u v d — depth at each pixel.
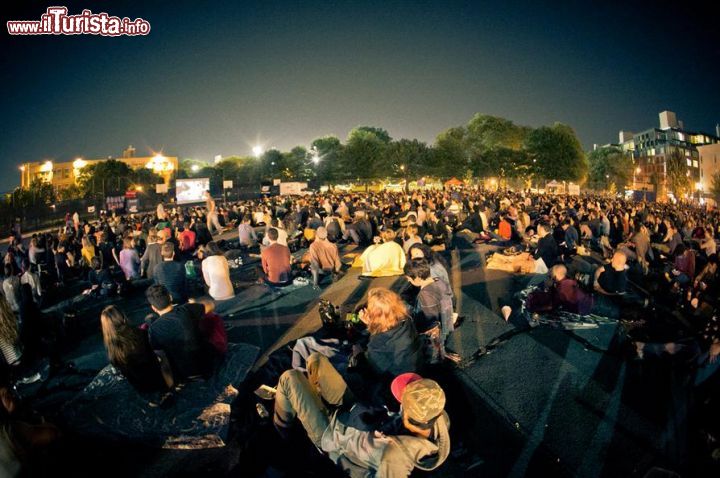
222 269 7.72
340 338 5.76
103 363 5.60
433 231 12.70
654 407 3.93
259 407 3.93
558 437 3.67
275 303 7.58
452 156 65.88
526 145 69.00
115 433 3.88
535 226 13.66
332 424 3.15
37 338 5.25
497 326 6.14
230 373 4.81
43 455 3.16
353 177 64.50
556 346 5.30
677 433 3.50
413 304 6.82
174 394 4.33
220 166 80.69
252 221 19.86
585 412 3.98
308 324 6.52
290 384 3.28
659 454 3.34
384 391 3.95
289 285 8.57
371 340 4.12
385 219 15.30
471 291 8.02
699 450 3.25
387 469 2.59
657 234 15.81
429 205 18.08
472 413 4.04
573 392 4.30
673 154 87.50
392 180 70.19
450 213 16.66
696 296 6.46
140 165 84.06
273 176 70.56
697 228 15.36
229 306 7.49
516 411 4.05
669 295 7.11
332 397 3.49
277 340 5.96
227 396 4.38
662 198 85.31
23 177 85.06
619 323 5.63
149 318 5.52
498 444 3.61
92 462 3.55
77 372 5.35
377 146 64.62
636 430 3.66
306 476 3.22
